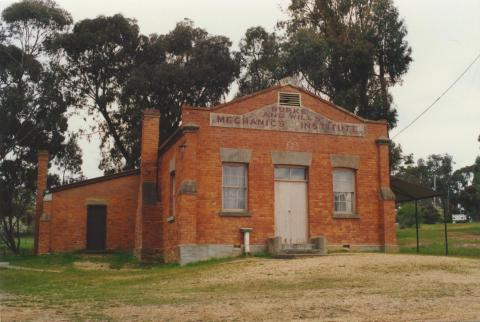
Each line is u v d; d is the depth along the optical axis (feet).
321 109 81.71
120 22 145.69
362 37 130.72
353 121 82.99
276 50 154.81
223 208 76.43
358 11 136.56
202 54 148.25
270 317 32.24
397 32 130.93
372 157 83.10
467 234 128.26
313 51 129.49
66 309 36.01
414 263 59.16
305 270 56.29
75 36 142.72
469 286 45.21
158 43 150.51
